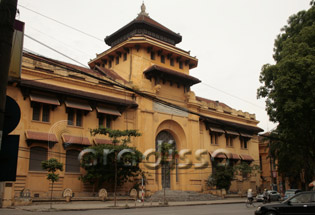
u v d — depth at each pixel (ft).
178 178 136.05
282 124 94.58
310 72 81.46
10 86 91.76
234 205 97.04
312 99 82.17
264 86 99.40
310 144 94.07
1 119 16.46
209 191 138.51
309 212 47.93
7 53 17.42
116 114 112.06
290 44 89.76
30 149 93.40
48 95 99.40
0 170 16.84
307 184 132.57
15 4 18.42
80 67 124.36
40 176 93.81
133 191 107.34
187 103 141.49
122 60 141.28
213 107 155.74
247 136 165.89
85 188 103.04
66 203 88.79
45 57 43.96
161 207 86.53
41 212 65.82
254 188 166.40
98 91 112.37
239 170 144.56
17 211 67.36
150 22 148.36
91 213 63.00
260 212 50.83
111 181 102.53
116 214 60.44
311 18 96.84
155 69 126.41
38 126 96.02
